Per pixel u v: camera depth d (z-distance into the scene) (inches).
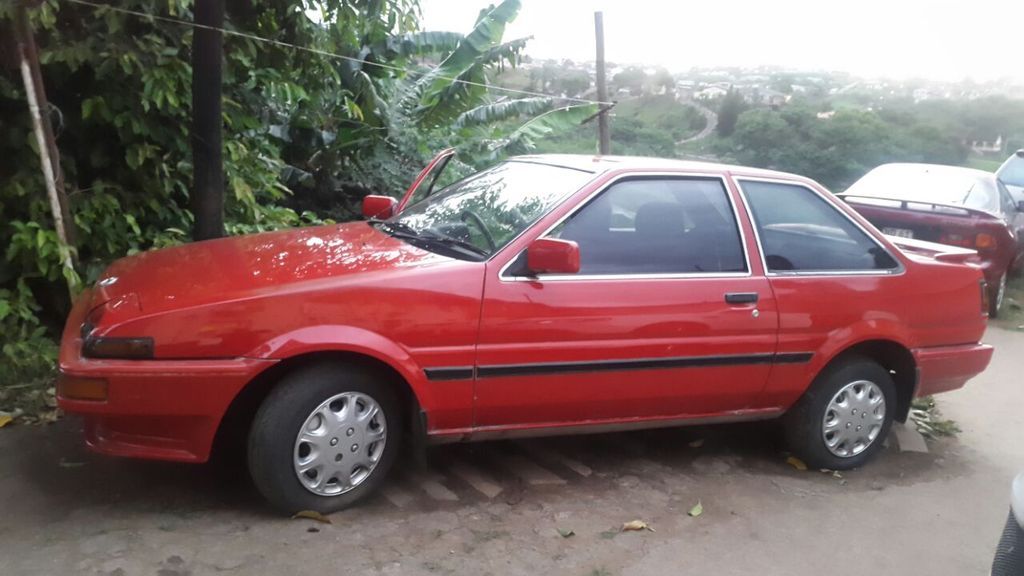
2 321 222.1
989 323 380.5
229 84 286.5
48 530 146.9
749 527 171.2
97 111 243.4
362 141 400.8
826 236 197.8
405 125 411.5
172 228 269.6
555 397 170.4
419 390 158.4
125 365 141.8
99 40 234.1
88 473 168.6
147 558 140.3
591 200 176.1
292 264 164.2
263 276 157.2
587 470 191.0
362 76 389.1
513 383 165.9
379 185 408.2
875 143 439.5
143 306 146.6
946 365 208.2
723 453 208.5
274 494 152.9
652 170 183.9
